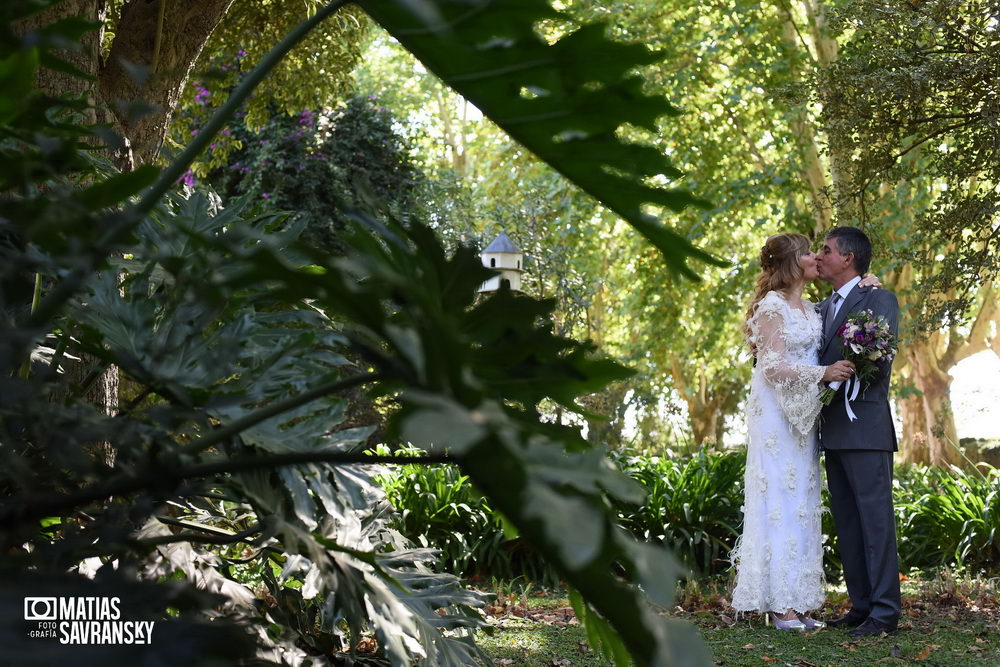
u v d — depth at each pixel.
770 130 11.84
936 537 6.56
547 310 0.87
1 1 0.74
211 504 1.52
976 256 7.86
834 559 6.27
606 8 11.17
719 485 6.40
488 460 0.61
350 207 0.85
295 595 1.61
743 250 14.49
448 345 0.61
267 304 1.21
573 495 0.64
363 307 0.70
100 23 0.79
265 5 6.80
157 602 0.71
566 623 4.47
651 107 0.82
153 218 1.48
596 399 12.02
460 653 1.61
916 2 7.39
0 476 0.84
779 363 4.36
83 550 0.88
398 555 1.70
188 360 1.07
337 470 1.32
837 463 4.51
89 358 2.35
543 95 0.82
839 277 4.60
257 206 1.68
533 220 12.60
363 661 1.54
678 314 13.30
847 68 7.62
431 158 20.44
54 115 1.07
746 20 11.55
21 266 0.79
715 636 4.21
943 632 4.27
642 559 0.57
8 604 0.64
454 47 0.79
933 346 14.53
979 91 7.10
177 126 7.94
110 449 1.69
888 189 11.71
